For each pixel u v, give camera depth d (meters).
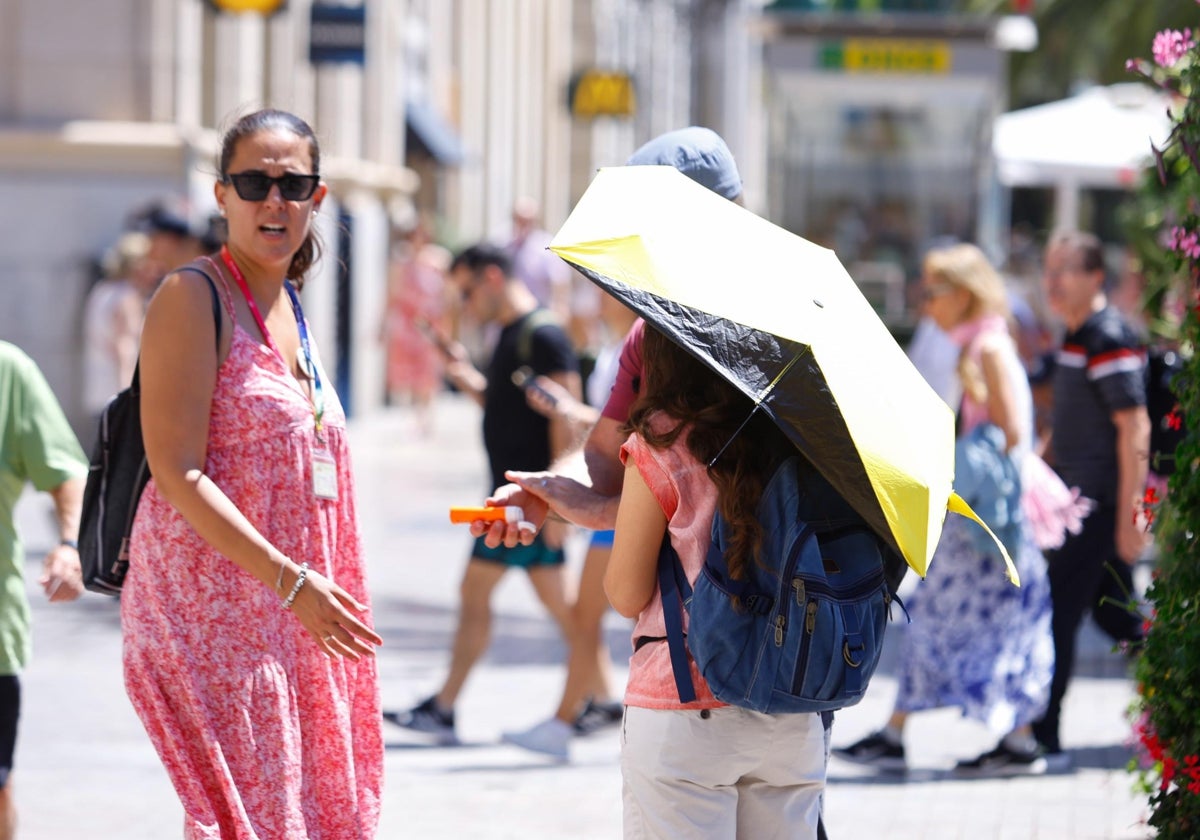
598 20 134.25
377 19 78.62
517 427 25.12
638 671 11.47
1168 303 21.16
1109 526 23.36
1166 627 13.85
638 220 11.51
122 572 12.65
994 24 51.66
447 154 91.56
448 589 38.16
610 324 25.27
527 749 23.94
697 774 11.23
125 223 54.66
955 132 51.84
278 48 65.62
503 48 117.00
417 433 74.00
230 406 12.30
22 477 15.84
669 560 11.36
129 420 12.46
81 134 54.34
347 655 12.01
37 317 54.56
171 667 12.13
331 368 71.88
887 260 52.06
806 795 11.61
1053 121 59.34
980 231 51.69
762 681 10.78
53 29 55.34
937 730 26.38
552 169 135.12
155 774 22.56
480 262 25.22
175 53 55.59
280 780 12.14
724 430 11.04
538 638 33.56
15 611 15.70
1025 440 22.89
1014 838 19.59
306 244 13.56
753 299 11.13
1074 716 26.80
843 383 10.89
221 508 11.96
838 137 52.19
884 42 51.75
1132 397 22.91
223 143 12.88
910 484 10.86
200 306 12.23
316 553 12.55
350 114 74.62
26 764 23.02
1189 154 14.11
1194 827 13.67
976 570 22.80
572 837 19.78
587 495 12.80
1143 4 74.31
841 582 10.98
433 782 22.66
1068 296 23.67
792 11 52.31
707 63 78.38
